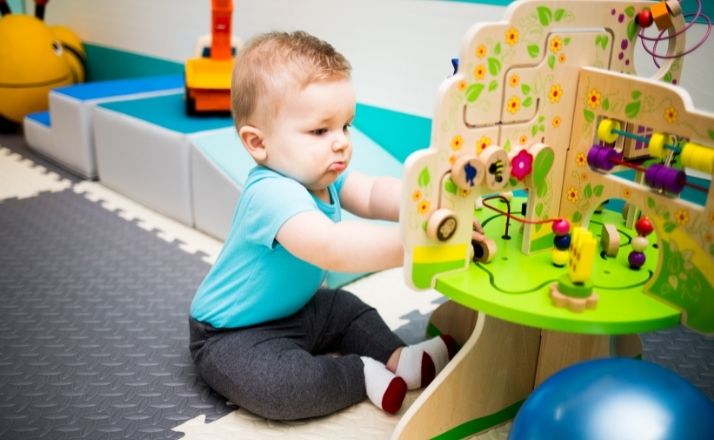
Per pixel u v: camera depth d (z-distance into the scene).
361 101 1.79
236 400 0.98
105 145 1.86
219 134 1.61
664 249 0.80
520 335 0.96
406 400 1.03
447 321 1.16
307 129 0.91
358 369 1.01
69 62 2.48
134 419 0.97
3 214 1.70
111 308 1.28
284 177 0.94
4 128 2.37
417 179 0.77
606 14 0.86
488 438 0.97
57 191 1.87
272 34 0.98
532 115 0.84
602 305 0.79
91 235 1.60
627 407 0.68
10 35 2.26
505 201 1.01
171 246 1.55
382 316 1.27
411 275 0.80
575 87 0.87
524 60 0.80
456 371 0.91
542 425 0.72
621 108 0.83
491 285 0.82
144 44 2.37
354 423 0.98
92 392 1.03
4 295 1.32
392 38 1.67
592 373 0.74
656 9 0.90
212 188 1.54
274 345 0.99
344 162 0.94
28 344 1.15
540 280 0.84
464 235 0.84
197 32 2.15
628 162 0.88
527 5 0.78
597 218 1.07
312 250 0.87
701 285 0.77
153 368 1.10
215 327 1.02
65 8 2.66
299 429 0.96
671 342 1.20
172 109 1.83
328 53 0.94
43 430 0.94
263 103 0.91
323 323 1.11
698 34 1.22
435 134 0.77
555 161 0.88
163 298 1.32
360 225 0.87
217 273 1.04
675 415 0.67
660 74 0.93
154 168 1.70
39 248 1.52
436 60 1.60
